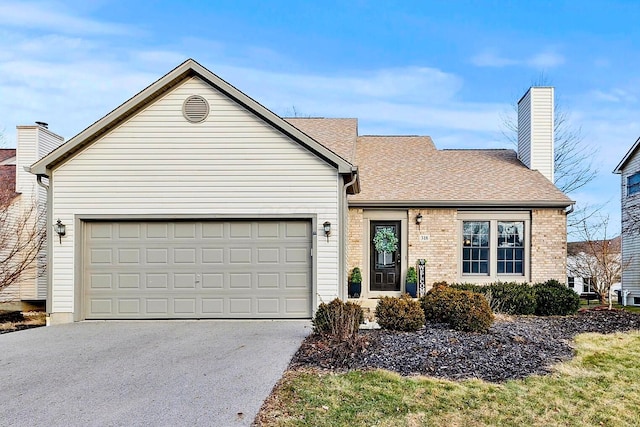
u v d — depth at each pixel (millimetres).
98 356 7297
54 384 5984
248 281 10359
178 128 10383
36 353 7551
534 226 13641
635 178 20141
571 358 7336
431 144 17844
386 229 13867
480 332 8539
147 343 8117
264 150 10312
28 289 14867
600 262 16641
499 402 5508
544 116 15555
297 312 10281
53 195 10367
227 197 10312
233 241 10406
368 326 8969
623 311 12312
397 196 13633
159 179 10359
